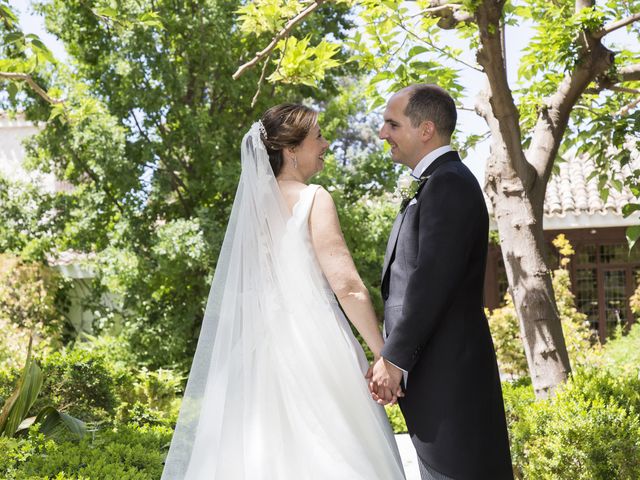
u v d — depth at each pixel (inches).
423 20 189.8
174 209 478.3
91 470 123.2
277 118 112.4
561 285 391.5
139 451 137.9
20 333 436.1
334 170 446.0
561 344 174.2
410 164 114.5
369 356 389.7
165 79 413.4
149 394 334.6
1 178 530.3
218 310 111.6
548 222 518.6
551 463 153.8
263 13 168.9
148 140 442.3
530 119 225.5
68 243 507.5
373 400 107.0
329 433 102.0
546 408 161.8
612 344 424.2
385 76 188.5
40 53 182.5
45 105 444.5
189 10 427.8
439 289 100.4
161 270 420.2
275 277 107.0
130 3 398.9
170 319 446.0
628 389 165.6
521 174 178.5
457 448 102.1
